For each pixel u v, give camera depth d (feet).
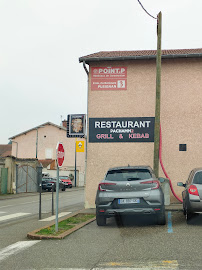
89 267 18.49
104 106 52.19
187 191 33.42
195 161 50.16
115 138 51.62
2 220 41.50
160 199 31.50
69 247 23.68
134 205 31.30
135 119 51.44
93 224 34.73
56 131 221.05
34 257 21.04
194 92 50.98
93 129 52.13
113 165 51.34
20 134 224.33
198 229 30.14
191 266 18.15
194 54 49.80
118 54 54.03
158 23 45.34
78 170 213.25
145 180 31.86
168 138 50.90
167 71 51.65
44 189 135.64
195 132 50.47
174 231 29.22
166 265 18.43
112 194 31.68
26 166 121.80
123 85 52.13
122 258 20.25
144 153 50.98
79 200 77.05
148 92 51.62
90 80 52.70
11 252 22.52
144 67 52.01
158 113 44.86
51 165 211.61
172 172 50.47
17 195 103.04
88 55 53.67
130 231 29.84
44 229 30.40
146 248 22.71
